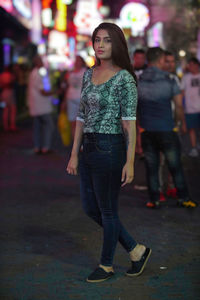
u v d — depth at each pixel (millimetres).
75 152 4484
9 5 24094
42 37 35438
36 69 11859
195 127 11039
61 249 5238
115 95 4227
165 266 4777
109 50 4270
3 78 16734
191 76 10906
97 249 5250
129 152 4246
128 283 4363
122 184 4266
